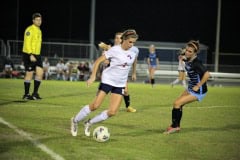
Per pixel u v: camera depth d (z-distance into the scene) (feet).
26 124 58.90
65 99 92.32
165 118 70.69
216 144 51.42
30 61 87.51
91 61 194.49
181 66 147.13
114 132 56.49
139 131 57.98
